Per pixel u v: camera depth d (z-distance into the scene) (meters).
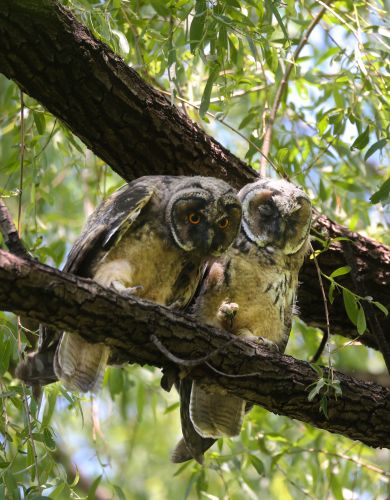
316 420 9.32
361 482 12.41
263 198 10.66
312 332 12.75
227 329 10.38
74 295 7.50
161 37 10.71
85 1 10.12
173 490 17.02
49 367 9.08
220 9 9.46
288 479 11.62
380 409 9.38
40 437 8.81
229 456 11.41
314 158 12.00
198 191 9.63
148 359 8.34
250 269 10.40
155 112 10.15
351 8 12.02
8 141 13.91
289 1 10.77
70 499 9.20
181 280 9.81
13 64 9.32
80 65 9.50
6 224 7.41
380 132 10.68
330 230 11.23
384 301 11.18
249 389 8.91
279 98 11.41
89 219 9.95
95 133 10.12
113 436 17.45
